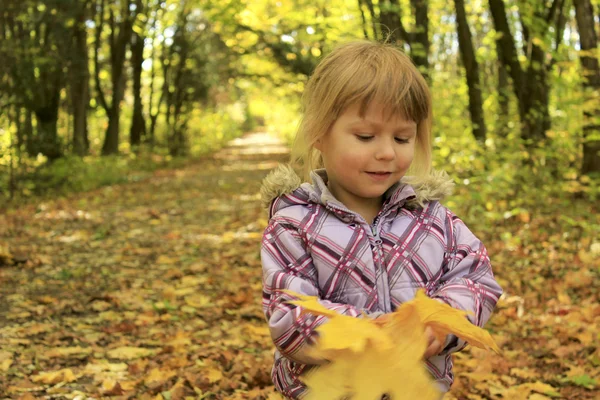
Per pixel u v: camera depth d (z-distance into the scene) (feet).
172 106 118.83
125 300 19.61
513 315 16.80
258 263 25.16
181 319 17.70
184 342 15.42
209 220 37.99
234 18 57.21
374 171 5.31
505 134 32.50
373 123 5.21
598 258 21.67
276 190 5.90
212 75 107.14
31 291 20.79
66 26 58.34
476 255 5.79
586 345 14.49
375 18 36.24
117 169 68.80
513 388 12.17
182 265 25.07
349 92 5.17
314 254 5.56
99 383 12.97
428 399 3.02
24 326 16.87
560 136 29.60
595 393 12.05
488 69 52.95
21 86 50.21
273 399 11.75
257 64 84.38
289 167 5.95
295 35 60.13
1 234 32.17
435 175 5.97
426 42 36.09
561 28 34.37
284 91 103.04
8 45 48.93
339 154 5.35
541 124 31.71
